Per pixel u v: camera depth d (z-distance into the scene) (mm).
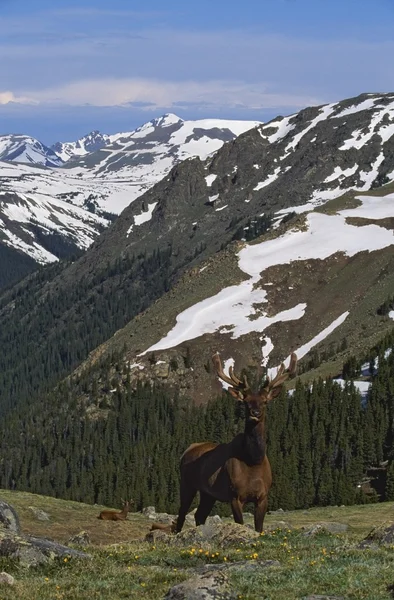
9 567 18859
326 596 15508
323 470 114062
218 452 23734
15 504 51062
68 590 16719
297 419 128625
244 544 21375
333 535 23281
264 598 15570
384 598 15188
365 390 144625
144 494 114000
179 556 20078
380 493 108062
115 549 22047
